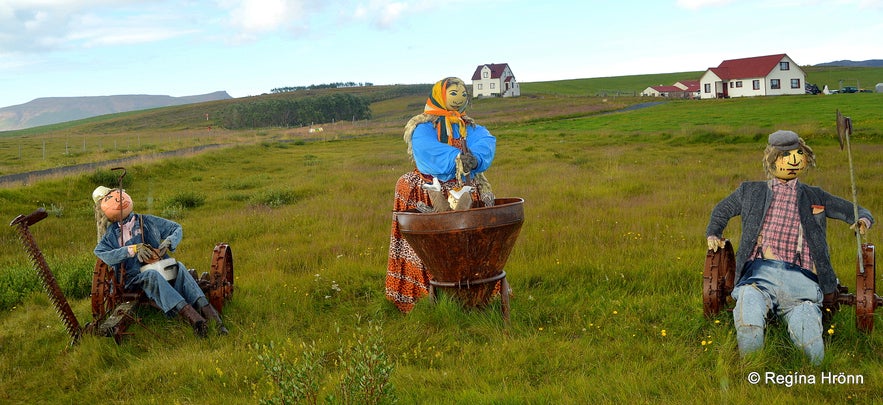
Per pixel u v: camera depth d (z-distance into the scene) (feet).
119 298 22.48
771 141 19.11
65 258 34.30
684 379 15.71
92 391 17.88
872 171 56.54
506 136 158.51
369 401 14.40
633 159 82.33
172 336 21.54
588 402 14.74
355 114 464.24
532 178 65.00
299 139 188.14
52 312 25.58
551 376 16.76
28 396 18.25
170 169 93.86
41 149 192.95
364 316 23.39
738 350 17.39
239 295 26.09
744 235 19.17
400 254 24.04
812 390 15.01
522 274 26.71
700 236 32.83
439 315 21.25
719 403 14.19
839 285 20.10
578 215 41.50
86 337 21.02
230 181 80.18
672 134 122.11
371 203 53.62
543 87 582.76
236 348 19.61
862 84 417.28
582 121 214.48
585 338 19.25
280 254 34.60
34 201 63.41
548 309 22.35
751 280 18.67
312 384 14.62
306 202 56.95
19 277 29.73
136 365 19.21
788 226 18.80
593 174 66.59
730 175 60.29
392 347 19.44
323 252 34.63
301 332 21.90
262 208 55.72
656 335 19.29
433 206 22.25
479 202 22.29
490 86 487.61
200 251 37.37
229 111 474.90
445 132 22.47
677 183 56.03
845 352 16.89
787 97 264.72
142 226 22.88
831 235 31.40
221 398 16.42
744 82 344.08
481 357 18.33
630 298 22.80
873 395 14.57
